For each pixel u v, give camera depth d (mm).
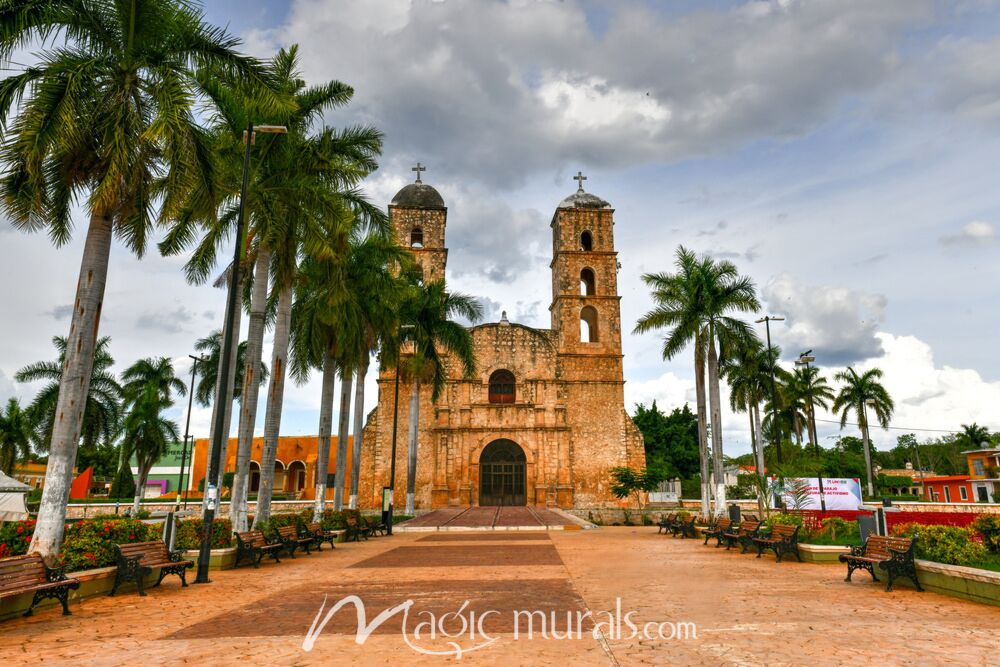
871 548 13430
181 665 7168
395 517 35594
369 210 24609
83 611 10305
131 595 11852
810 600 11062
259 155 20438
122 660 7363
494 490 47094
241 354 47188
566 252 51125
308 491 58844
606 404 48781
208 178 14750
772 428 61562
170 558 13203
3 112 12773
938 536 12711
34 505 39344
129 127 13117
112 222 13555
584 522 33969
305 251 21172
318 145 21391
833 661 7180
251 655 7578
